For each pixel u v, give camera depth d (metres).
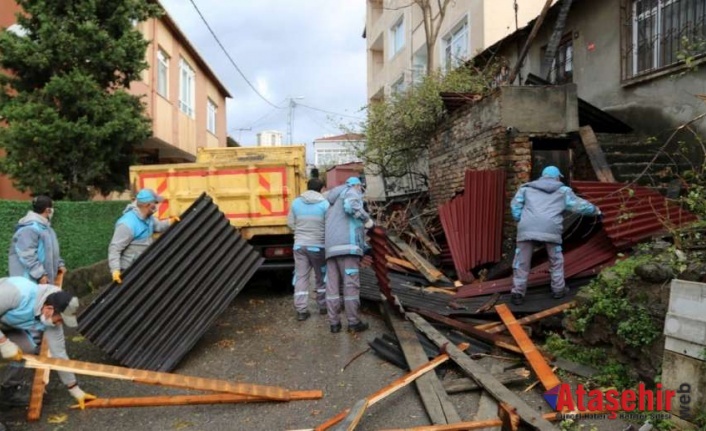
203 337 5.87
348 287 5.86
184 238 5.46
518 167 7.78
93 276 8.89
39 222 5.02
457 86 11.80
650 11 8.91
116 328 4.75
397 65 23.33
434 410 3.74
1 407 4.09
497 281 6.71
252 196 7.41
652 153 8.33
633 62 9.31
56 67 9.06
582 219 6.33
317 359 5.11
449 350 4.74
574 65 10.86
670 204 6.02
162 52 16.19
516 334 4.89
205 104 22.02
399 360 4.85
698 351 3.28
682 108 8.11
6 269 6.49
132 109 9.66
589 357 4.51
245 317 6.71
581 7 10.59
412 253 8.34
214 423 3.80
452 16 17.41
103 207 9.78
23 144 8.67
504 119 7.82
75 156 9.06
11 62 8.77
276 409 4.03
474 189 7.86
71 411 4.02
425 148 13.48
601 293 4.53
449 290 7.06
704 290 3.27
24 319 3.92
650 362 3.89
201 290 5.46
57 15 9.04
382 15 25.73
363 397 4.21
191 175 7.45
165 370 4.80
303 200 6.45
